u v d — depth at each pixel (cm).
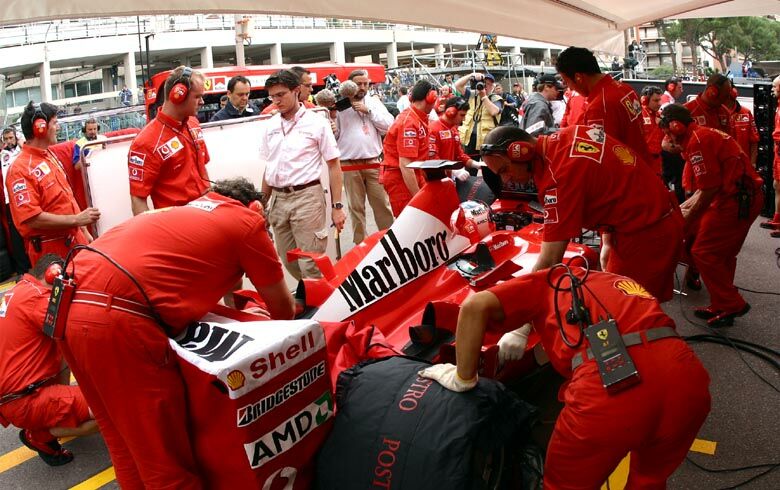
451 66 2109
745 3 615
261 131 612
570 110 845
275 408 246
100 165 509
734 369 443
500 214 549
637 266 359
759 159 869
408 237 385
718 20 3550
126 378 247
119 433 260
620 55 757
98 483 366
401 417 259
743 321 521
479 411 255
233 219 274
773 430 368
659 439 229
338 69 1938
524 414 266
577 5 527
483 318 254
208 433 253
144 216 271
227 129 587
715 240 494
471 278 399
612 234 366
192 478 256
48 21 298
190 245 263
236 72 1662
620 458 232
